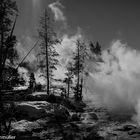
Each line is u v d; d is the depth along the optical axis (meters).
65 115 17.94
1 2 7.99
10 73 7.08
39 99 21.19
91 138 13.41
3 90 7.05
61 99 25.34
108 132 14.90
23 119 15.52
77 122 17.00
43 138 12.22
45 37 26.34
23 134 12.02
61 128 14.66
